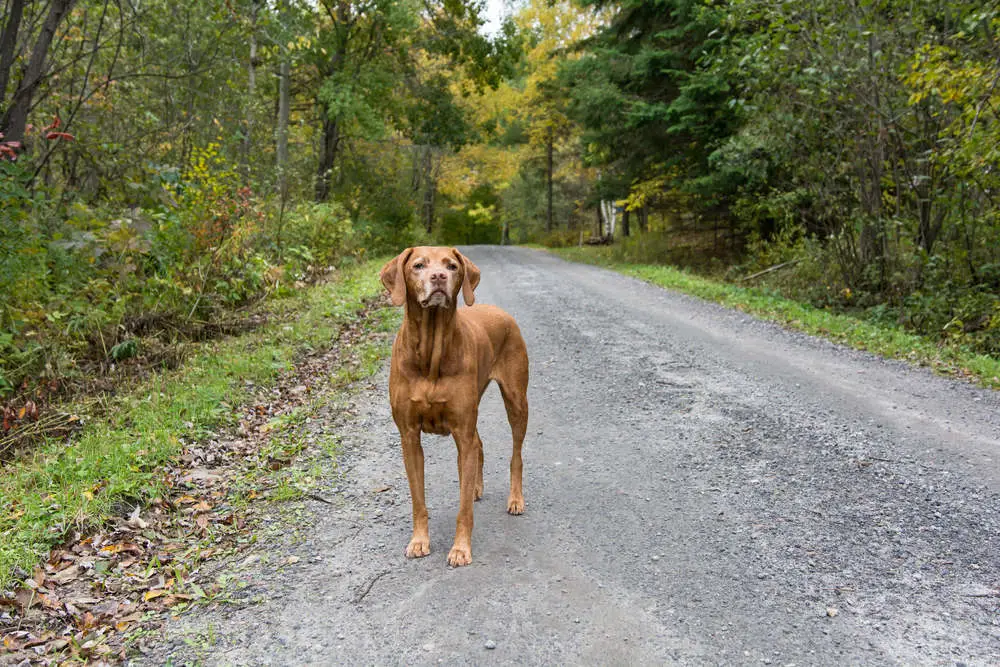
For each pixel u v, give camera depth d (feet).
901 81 34.96
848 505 14.16
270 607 10.75
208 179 34.27
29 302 21.72
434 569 11.78
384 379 24.27
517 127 138.92
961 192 33.78
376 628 10.14
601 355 28.30
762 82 39.78
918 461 16.49
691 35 61.52
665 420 19.97
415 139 90.43
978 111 27.55
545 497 14.87
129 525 13.17
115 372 22.77
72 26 35.76
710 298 44.93
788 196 48.06
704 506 14.25
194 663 9.42
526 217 185.98
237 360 24.08
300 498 14.83
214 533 13.14
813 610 10.48
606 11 83.10
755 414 20.25
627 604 10.68
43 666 9.25
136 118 40.19
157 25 41.04
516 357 13.83
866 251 41.11
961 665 9.14
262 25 43.83
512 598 10.85
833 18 35.78
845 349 29.40
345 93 67.67
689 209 73.20
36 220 24.73
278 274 35.88
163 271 28.66
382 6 67.46
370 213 83.46
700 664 9.23
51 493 13.88
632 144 69.92
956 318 31.53
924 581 11.25
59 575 11.43
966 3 31.01
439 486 15.55
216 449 17.28
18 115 26.40
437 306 11.07
